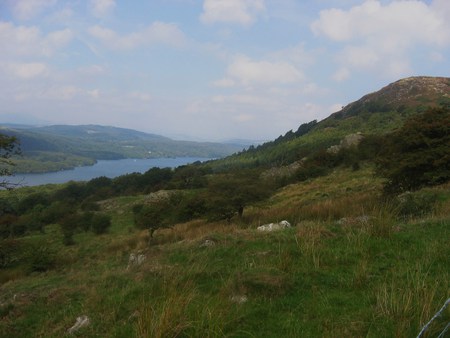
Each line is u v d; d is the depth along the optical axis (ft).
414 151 57.93
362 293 17.03
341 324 14.38
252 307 16.89
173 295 17.30
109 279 25.76
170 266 24.16
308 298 17.38
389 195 54.24
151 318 15.47
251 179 79.97
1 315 23.99
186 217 89.10
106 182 296.92
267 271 20.01
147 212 76.07
